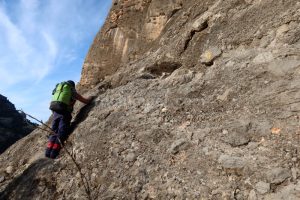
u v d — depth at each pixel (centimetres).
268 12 555
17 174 680
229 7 638
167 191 427
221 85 537
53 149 617
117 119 599
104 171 509
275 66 486
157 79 683
